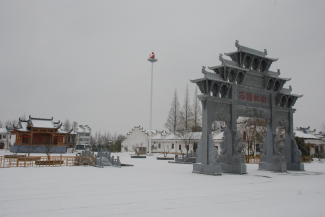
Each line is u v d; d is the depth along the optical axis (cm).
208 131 2194
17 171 2125
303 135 6969
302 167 2720
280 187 1588
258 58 2589
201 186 1532
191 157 3803
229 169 2334
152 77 6075
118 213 908
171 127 7806
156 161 4025
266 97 2662
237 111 2411
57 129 6812
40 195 1182
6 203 1027
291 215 950
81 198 1130
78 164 2845
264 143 2703
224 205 1069
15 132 6581
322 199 1245
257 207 1053
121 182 1614
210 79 2209
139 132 8262
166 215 899
